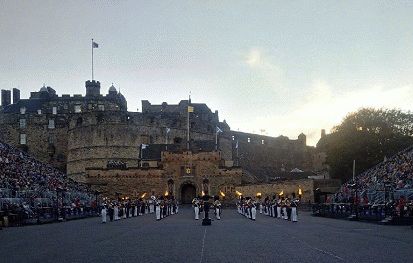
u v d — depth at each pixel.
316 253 22.89
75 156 159.12
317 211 82.38
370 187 79.75
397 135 129.38
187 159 137.38
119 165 144.00
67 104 176.25
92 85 178.25
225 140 175.00
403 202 51.59
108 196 135.38
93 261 20.66
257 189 127.56
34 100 178.88
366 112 133.12
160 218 65.12
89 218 73.00
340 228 42.53
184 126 167.75
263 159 196.25
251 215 63.25
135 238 32.78
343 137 130.62
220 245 27.27
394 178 75.12
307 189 113.50
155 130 161.25
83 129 157.62
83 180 154.75
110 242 29.81
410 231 38.19
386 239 30.62
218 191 135.75
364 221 55.69
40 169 97.31
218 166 136.62
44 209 64.94
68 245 27.98
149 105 184.12
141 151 151.88
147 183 136.75
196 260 20.61
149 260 20.77
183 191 139.75
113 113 155.25
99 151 153.62
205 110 187.00
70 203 79.56
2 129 175.62
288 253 22.98
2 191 60.53
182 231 39.88
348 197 81.50
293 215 56.22
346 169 129.50
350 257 21.27
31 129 174.75
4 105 187.62
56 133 174.00
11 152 92.75
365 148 127.19
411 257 21.22
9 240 31.72
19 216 53.25
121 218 69.12
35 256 22.66
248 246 26.53
